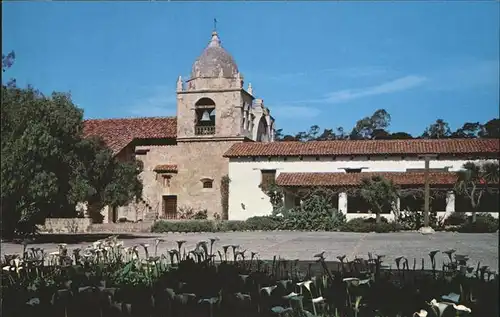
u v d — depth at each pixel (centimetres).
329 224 3291
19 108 1973
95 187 2655
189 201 4147
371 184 3250
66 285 717
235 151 3862
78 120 2380
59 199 2280
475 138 3506
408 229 3175
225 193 3981
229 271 813
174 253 919
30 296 722
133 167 2930
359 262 861
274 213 3469
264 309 656
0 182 1844
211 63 4203
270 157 3791
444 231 3020
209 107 4203
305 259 1502
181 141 4197
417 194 3347
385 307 643
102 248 1000
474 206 2966
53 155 2112
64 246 984
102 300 658
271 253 1734
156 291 709
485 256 1478
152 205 4188
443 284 712
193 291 729
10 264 930
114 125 4484
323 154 3675
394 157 3584
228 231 3319
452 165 3422
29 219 2070
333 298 666
